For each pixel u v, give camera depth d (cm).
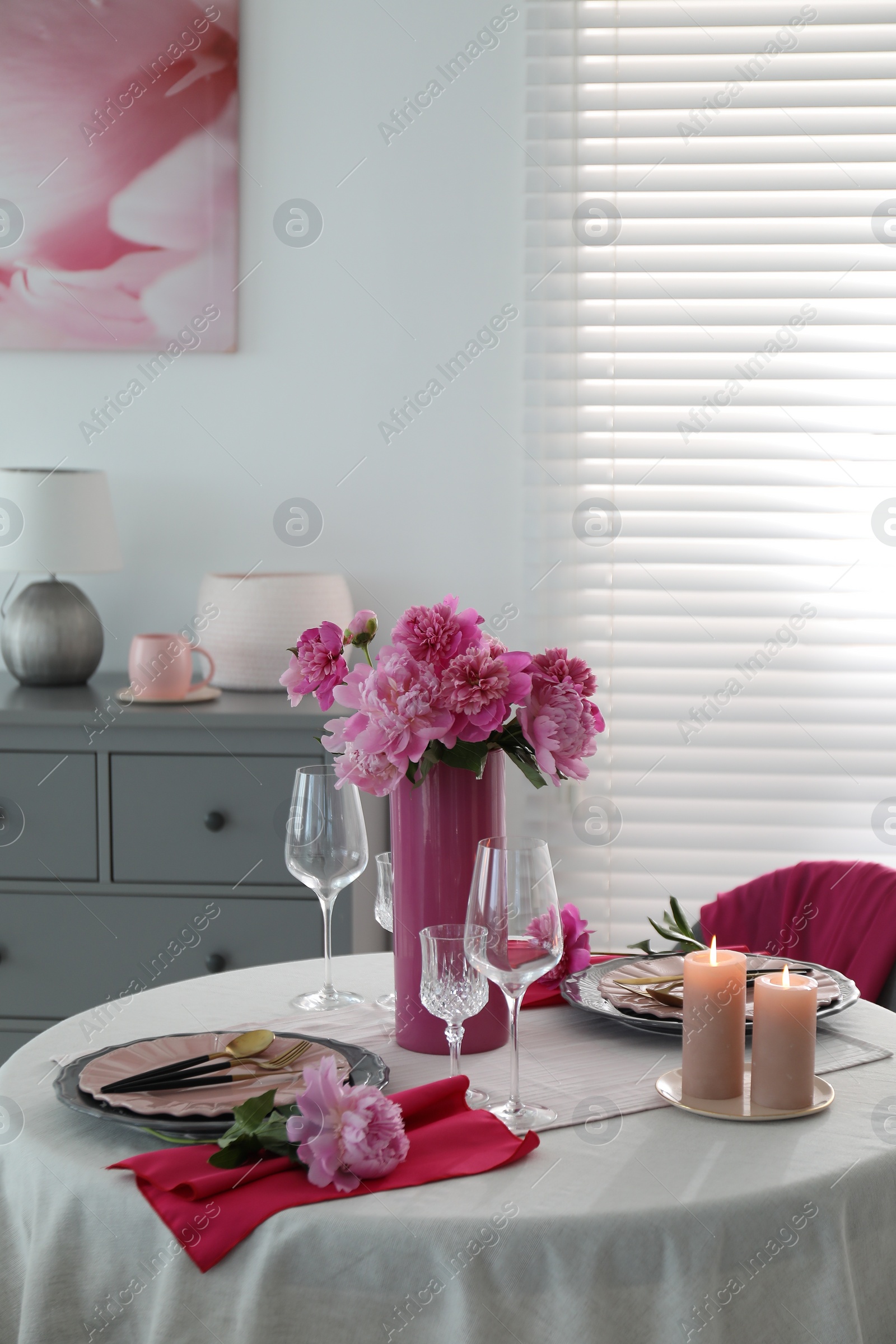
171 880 224
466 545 262
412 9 253
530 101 249
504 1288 82
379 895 133
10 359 265
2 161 258
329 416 262
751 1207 85
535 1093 105
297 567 265
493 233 256
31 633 240
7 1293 97
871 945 158
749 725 252
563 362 251
